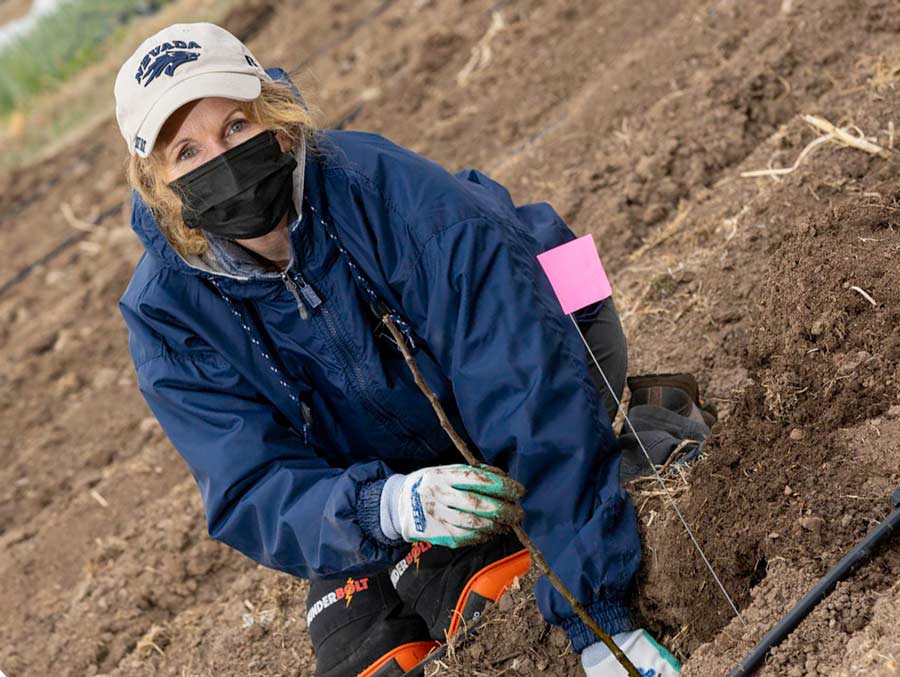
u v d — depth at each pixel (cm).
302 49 841
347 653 277
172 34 227
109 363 630
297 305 244
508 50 646
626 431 309
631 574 242
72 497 525
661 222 439
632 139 478
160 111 221
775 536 234
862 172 356
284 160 230
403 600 280
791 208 362
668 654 239
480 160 571
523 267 239
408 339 249
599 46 588
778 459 248
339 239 239
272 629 351
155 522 451
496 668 259
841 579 219
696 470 261
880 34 432
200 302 248
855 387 250
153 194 236
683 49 510
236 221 230
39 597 456
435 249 234
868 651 203
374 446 268
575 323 248
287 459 250
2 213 909
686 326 364
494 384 235
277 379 252
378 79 713
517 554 271
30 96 1194
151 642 382
